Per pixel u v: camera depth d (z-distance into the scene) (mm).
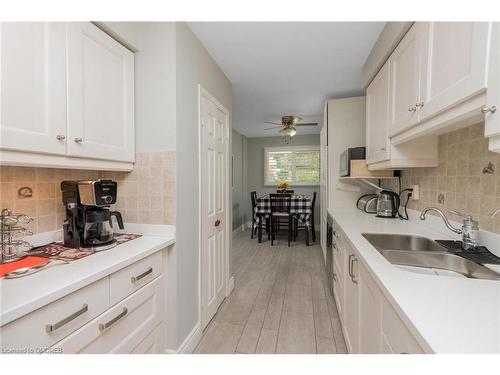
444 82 991
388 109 1635
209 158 2066
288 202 4418
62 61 1113
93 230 1316
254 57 2131
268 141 6109
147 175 1567
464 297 729
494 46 725
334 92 3021
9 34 926
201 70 1904
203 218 1917
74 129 1171
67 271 972
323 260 3537
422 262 1268
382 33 1722
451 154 1464
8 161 949
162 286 1463
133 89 1551
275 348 1696
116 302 1096
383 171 2316
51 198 1376
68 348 874
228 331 1900
